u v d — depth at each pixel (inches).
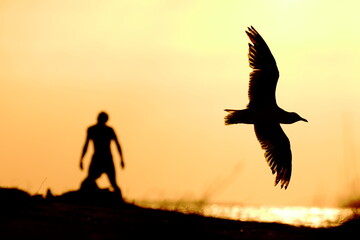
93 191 807.1
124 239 551.5
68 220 619.8
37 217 619.5
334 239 644.1
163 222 627.2
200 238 581.3
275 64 602.5
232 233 623.5
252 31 616.4
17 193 703.1
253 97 608.4
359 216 757.9
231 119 607.5
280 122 609.6
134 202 845.2
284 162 634.8
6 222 581.3
